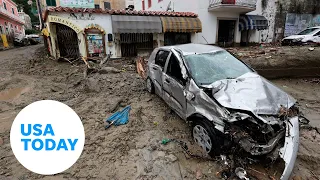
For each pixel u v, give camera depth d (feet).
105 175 9.82
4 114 16.38
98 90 21.27
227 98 9.84
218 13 51.37
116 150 11.61
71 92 21.65
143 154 11.23
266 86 11.23
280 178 8.65
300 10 58.65
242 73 12.69
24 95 20.68
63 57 39.24
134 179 9.54
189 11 52.65
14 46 82.33
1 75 29.48
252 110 9.20
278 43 55.93
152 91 19.65
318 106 17.56
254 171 9.71
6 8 96.43
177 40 48.14
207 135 10.52
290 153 8.93
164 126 13.99
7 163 10.65
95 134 13.14
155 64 17.60
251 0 49.01
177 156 11.00
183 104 12.46
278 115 9.52
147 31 42.42
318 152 11.07
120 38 42.60
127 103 17.95
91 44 40.52
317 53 24.45
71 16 38.11
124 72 28.40
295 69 24.48
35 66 36.06
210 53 14.10
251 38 56.29
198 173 9.76
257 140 9.39
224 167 9.79
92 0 57.00
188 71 12.17
